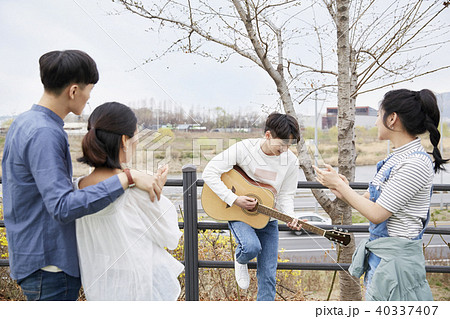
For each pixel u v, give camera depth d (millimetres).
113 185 1021
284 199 1782
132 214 1087
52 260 1071
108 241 1082
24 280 1097
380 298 1226
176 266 1256
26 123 1014
